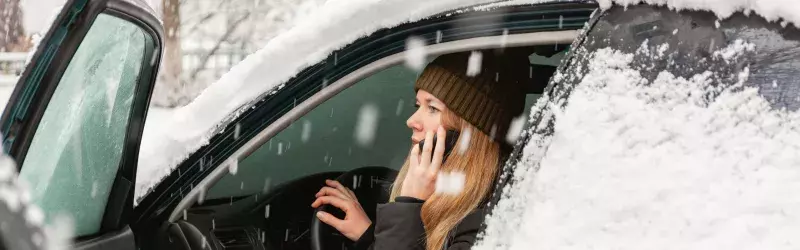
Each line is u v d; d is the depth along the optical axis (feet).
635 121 4.06
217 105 6.83
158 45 5.96
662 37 4.21
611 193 3.94
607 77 4.30
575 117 4.30
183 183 6.98
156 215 7.13
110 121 6.36
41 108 4.70
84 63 5.71
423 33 5.63
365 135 8.44
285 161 8.25
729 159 3.70
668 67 4.11
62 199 5.93
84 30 4.73
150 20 5.62
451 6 5.44
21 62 39.01
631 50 4.30
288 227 8.23
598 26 4.57
